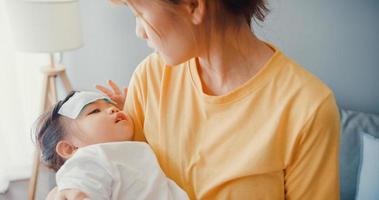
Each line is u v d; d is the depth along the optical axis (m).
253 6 0.74
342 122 1.82
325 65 2.02
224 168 0.77
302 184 0.74
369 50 1.98
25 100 2.07
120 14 2.07
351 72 2.02
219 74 0.78
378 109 2.06
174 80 0.86
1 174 2.10
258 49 0.76
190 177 0.82
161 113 0.86
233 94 0.76
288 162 0.73
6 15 1.85
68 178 0.88
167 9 0.66
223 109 0.77
